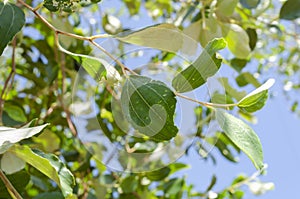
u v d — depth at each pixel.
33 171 0.94
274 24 0.92
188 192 1.09
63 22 0.82
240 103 0.52
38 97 1.11
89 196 0.94
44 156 0.55
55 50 0.98
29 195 0.94
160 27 0.53
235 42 0.77
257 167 0.53
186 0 0.91
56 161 0.55
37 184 0.88
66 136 1.09
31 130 0.49
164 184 1.07
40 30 1.11
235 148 1.08
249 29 0.88
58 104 1.00
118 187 1.01
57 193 0.71
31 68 1.10
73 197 0.53
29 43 1.10
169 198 1.07
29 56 1.10
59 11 0.55
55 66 0.99
